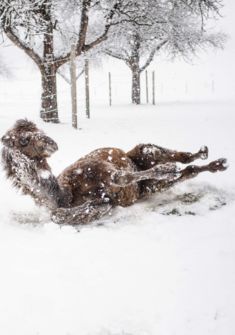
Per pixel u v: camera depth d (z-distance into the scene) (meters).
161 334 3.21
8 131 4.94
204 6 19.12
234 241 4.72
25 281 3.98
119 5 17.00
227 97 38.56
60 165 8.71
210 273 4.01
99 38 17.09
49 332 3.28
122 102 33.94
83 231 5.18
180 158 6.44
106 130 14.42
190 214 5.74
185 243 4.74
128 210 5.92
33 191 5.20
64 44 24.62
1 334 3.26
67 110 24.16
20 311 3.53
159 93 48.25
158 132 13.80
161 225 5.32
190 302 3.56
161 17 19.70
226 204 6.09
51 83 16.39
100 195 5.55
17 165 4.92
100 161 5.68
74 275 4.07
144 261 4.32
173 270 4.11
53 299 3.68
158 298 3.64
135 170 6.29
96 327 3.31
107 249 4.64
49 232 5.16
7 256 4.52
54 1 16.09
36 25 15.05
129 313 3.46
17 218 5.76
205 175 7.70
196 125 15.57
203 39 28.62
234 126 14.89
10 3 14.26
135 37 27.08
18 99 38.62
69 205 5.57
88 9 15.85
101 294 3.73
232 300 3.57
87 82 19.03
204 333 3.21
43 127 14.84
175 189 6.82
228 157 9.29
